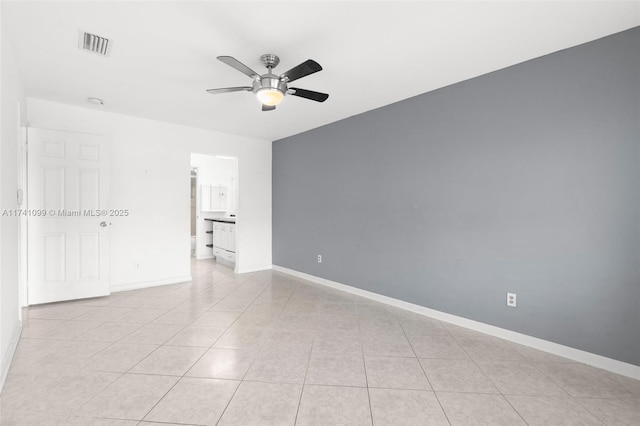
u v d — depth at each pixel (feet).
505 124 8.87
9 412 5.47
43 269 11.40
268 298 12.72
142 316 10.43
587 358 7.47
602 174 7.27
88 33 7.30
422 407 5.78
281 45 7.79
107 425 5.20
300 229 16.60
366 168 13.00
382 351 8.05
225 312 10.93
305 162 16.28
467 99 9.71
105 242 12.63
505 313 8.88
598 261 7.34
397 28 7.05
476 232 9.50
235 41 7.61
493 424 5.35
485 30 7.11
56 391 6.11
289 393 6.17
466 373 7.00
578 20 6.68
